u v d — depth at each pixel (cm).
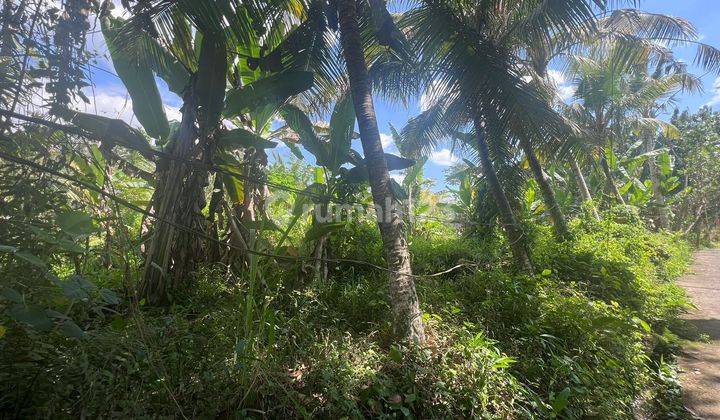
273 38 475
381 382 241
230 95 426
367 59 567
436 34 446
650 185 1505
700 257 1354
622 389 307
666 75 1046
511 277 473
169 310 349
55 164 206
